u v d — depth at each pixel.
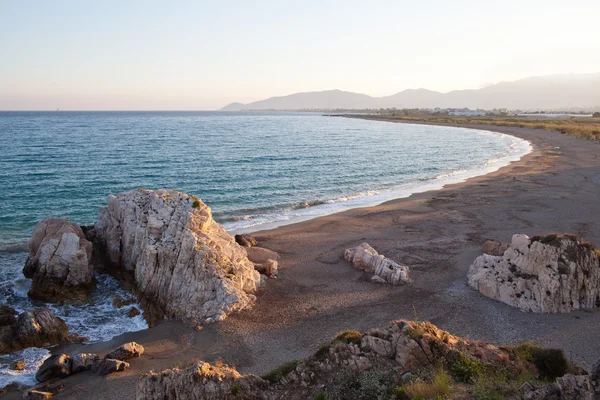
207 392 16.20
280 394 16.73
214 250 29.36
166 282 28.94
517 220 44.75
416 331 18.53
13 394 20.42
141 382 16.86
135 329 26.23
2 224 43.12
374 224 44.81
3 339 23.80
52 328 24.94
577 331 23.58
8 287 30.52
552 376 17.27
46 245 30.48
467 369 16.77
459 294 28.81
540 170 73.75
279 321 26.11
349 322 25.77
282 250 37.72
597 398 13.53
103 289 31.12
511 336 23.44
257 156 92.06
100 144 108.62
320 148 110.75
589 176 66.62
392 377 16.70
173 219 31.31
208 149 103.44
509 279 28.06
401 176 74.44
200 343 24.14
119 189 58.38
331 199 57.09
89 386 20.61
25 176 64.56
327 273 33.06
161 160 83.25
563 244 27.00
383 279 31.42
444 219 45.94
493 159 94.31
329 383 17.08
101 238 35.41
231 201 54.72
